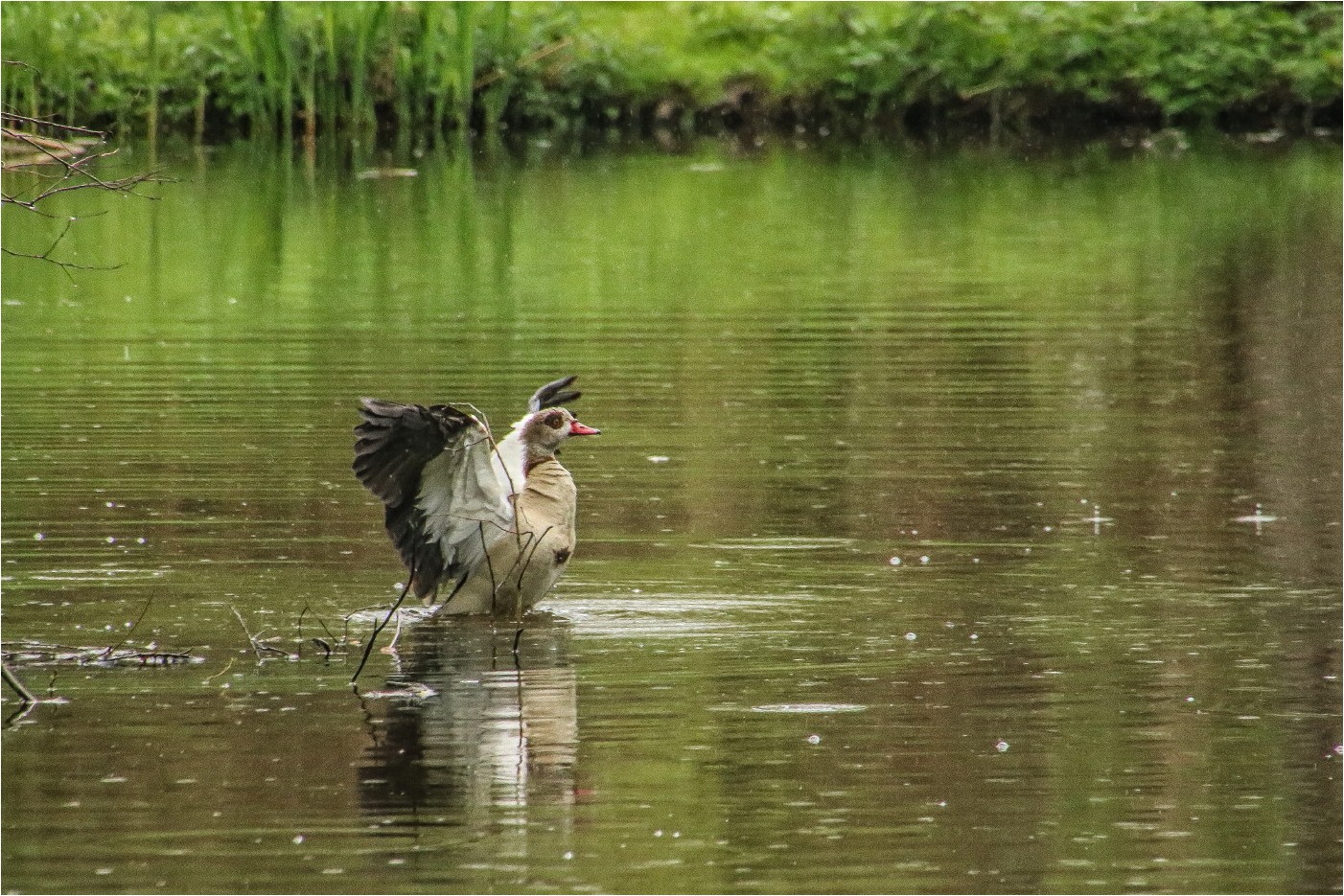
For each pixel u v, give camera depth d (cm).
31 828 951
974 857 924
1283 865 915
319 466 1748
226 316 2492
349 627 1305
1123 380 2127
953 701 1141
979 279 2755
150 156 3916
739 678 1187
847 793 999
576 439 1861
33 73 3688
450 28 4400
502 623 1316
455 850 928
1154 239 3072
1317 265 2819
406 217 3288
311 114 4069
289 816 966
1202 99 4444
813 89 4500
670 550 1500
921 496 1653
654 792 1000
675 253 2959
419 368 2159
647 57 4512
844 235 3130
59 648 1246
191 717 1113
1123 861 923
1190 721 1108
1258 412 1980
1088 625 1295
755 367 2188
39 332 2395
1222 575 1418
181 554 1477
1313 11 4538
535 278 2761
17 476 1703
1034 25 4525
